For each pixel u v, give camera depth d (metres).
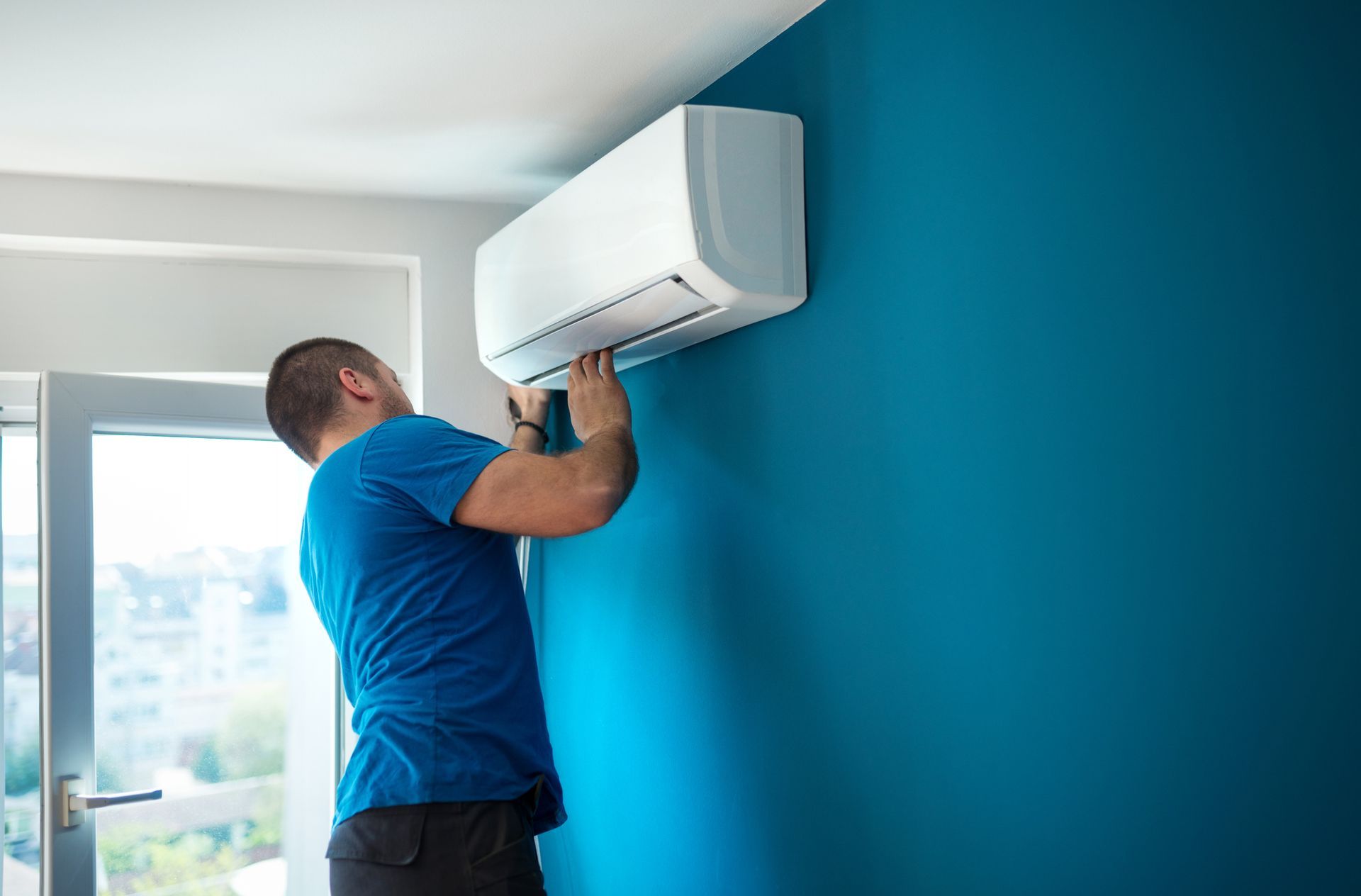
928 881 1.39
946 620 1.36
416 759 1.43
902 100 1.45
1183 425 1.06
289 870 2.25
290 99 1.85
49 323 2.22
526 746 1.51
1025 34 1.25
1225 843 1.02
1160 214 1.09
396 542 1.51
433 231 2.43
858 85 1.53
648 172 1.59
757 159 1.59
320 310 2.44
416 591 1.51
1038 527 1.23
